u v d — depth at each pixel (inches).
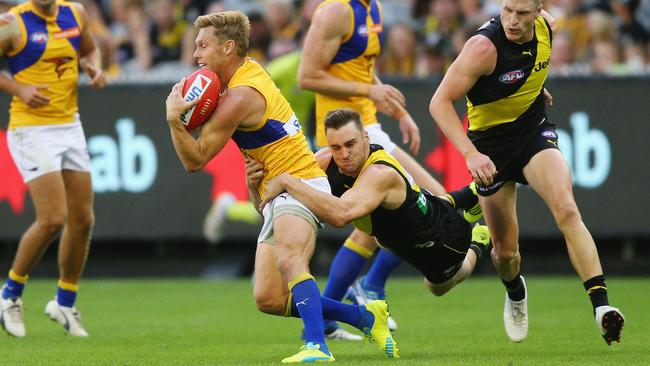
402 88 1785.2
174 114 863.1
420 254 975.6
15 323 1173.1
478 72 963.3
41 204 1170.0
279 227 888.3
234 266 1934.1
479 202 1062.4
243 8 2268.7
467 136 987.9
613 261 1883.6
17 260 1176.8
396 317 1343.5
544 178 976.9
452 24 2111.2
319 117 1205.7
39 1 1180.5
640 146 1791.3
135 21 2212.1
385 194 900.6
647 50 2158.0
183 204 1827.0
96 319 1350.9
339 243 1886.1
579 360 888.3
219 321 1322.6
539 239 1866.4
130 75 2097.7
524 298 1071.6
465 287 1727.4
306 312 872.3
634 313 1336.1
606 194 1798.7
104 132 1824.6
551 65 2039.9
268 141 902.4
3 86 1159.6
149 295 1644.9
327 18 1159.6
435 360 891.4
